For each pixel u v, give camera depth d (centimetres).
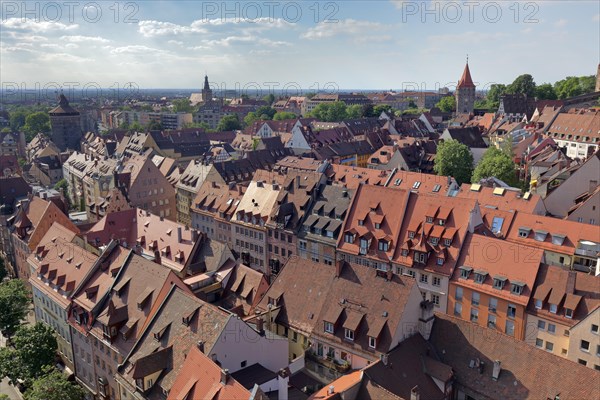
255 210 10181
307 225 9162
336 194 9219
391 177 11681
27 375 6762
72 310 7031
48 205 9875
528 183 12925
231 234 10700
